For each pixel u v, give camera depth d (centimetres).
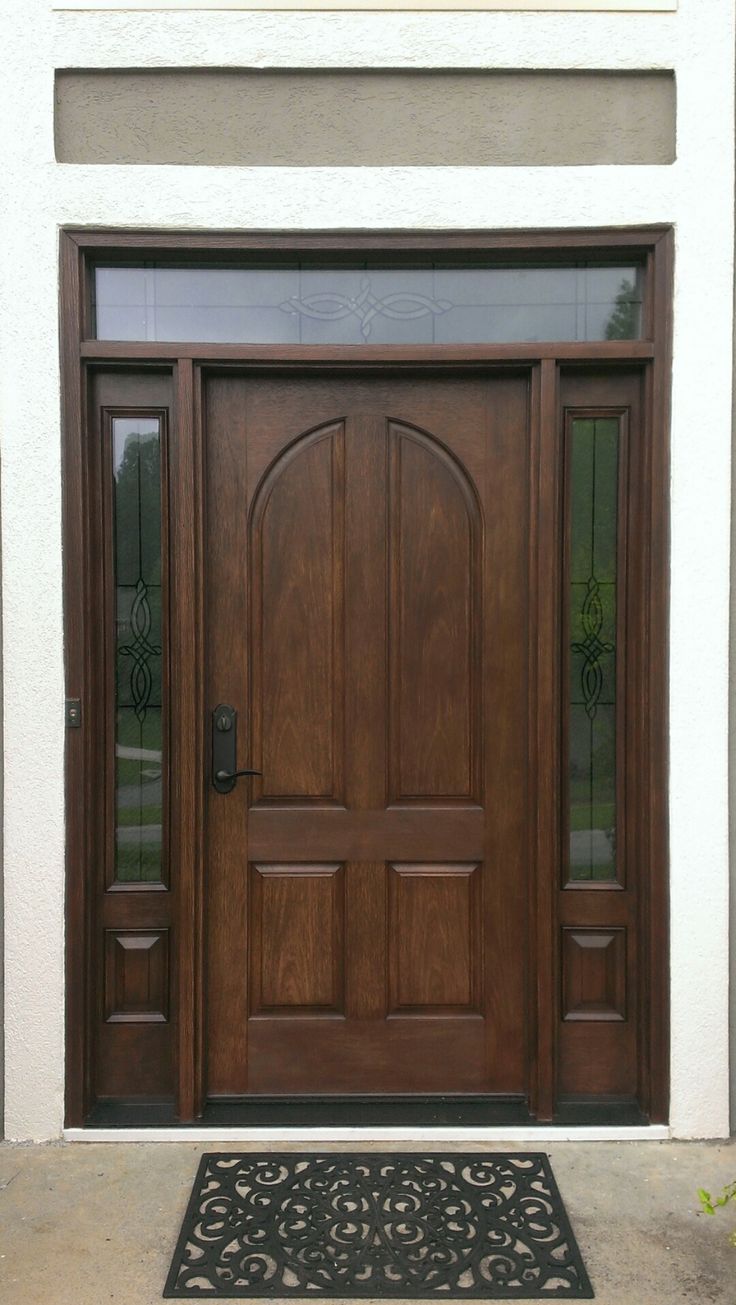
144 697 259
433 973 261
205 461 255
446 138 245
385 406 258
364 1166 233
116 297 253
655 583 249
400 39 241
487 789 259
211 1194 222
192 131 244
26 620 245
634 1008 259
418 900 261
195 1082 250
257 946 260
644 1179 229
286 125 244
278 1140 245
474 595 260
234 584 258
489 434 258
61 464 246
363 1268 198
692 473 246
